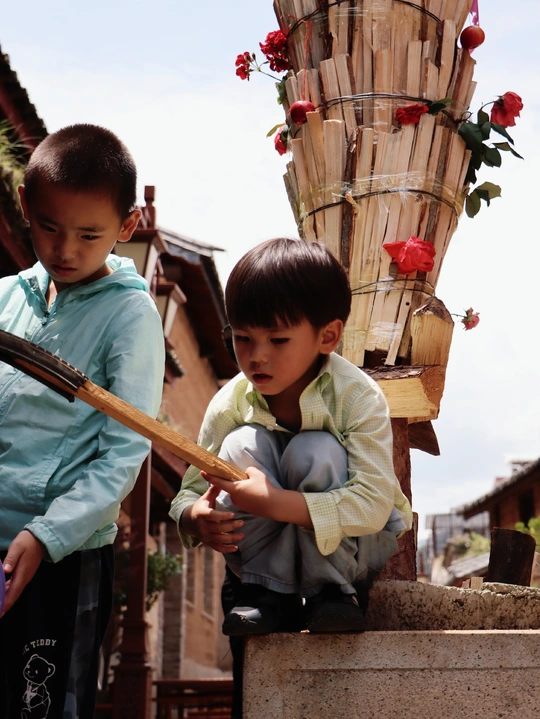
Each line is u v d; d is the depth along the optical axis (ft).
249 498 6.11
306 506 6.10
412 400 8.61
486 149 9.35
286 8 9.91
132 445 6.84
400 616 6.88
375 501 6.28
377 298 8.78
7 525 6.70
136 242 23.94
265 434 6.64
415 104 9.00
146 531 28.07
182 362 58.49
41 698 6.41
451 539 128.26
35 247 7.21
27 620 6.53
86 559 6.75
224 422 6.97
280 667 6.19
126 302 7.43
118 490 6.60
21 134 26.23
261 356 6.27
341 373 6.75
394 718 6.13
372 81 9.21
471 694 6.15
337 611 6.04
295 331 6.23
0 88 24.64
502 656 6.19
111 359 7.16
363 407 6.61
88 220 6.95
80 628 6.63
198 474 7.06
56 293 7.84
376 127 9.11
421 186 8.96
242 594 6.63
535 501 90.53
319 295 6.25
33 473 6.77
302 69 9.63
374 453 6.46
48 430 6.89
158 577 35.73
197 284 52.65
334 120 9.07
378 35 9.27
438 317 8.52
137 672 26.71
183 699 34.81
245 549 6.46
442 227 9.10
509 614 6.85
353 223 8.89
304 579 6.29
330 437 6.54
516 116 9.37
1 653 6.57
